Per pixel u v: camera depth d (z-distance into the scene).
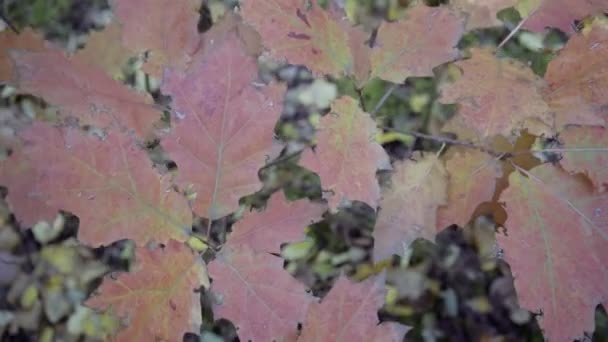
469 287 1.17
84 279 1.22
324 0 0.96
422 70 0.67
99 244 0.60
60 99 0.63
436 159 0.70
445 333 1.13
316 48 0.65
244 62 0.60
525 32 1.14
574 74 0.66
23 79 0.63
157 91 0.93
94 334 1.19
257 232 0.64
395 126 1.20
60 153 0.59
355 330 0.62
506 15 0.93
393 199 0.69
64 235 1.25
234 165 0.62
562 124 0.65
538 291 0.64
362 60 0.67
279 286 0.63
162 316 0.61
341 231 1.23
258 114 0.61
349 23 0.68
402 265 1.19
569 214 0.66
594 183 0.66
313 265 1.20
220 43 0.60
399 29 0.67
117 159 0.61
